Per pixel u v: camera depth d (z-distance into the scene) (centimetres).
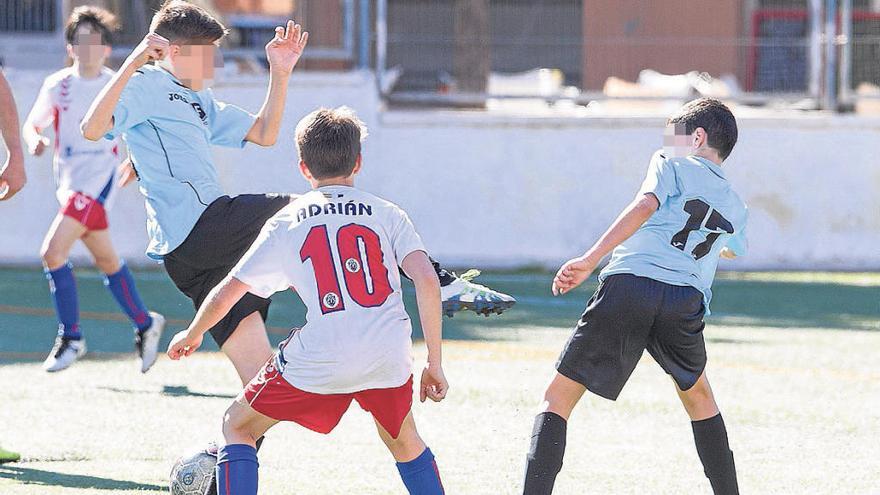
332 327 1426
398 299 1472
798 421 2461
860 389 2812
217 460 1510
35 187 5150
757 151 5297
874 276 5147
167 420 2369
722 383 2875
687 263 1652
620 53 5366
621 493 1898
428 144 5206
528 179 5238
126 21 5178
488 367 3014
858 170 5316
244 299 1742
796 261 5331
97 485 1884
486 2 5362
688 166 1675
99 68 2933
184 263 1791
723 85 5372
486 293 1611
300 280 1453
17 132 1984
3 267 5106
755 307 4262
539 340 3488
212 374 2872
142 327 2822
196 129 1820
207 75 1845
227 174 5116
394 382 1452
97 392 2642
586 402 2622
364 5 5244
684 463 2098
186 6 1861
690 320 1633
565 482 1962
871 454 2186
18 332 3516
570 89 5378
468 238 5244
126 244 5191
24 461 2038
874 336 3638
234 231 1761
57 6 5516
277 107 1853
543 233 5250
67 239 2811
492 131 5222
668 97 5250
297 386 1441
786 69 5403
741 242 1741
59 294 2812
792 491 1927
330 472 1991
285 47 1852
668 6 5444
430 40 5328
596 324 1631
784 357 3256
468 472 2003
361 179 5197
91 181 2839
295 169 5128
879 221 5338
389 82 5303
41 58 5522
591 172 5241
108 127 1730
